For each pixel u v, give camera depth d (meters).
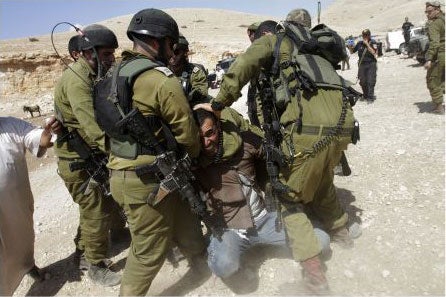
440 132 6.46
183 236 3.67
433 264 3.40
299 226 3.22
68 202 7.02
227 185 3.46
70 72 3.56
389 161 5.50
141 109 2.88
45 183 9.55
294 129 3.12
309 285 3.18
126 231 4.82
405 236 3.81
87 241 3.99
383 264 3.49
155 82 2.81
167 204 3.14
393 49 27.36
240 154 3.52
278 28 3.33
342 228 3.74
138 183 3.01
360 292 3.21
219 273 3.41
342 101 3.19
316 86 3.10
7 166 3.84
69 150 3.85
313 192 3.32
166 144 2.99
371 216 4.22
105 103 2.97
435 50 7.54
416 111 8.39
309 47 3.18
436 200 4.32
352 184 5.00
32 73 38.41
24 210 4.05
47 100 36.62
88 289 4.11
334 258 3.63
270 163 3.23
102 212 3.93
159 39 2.98
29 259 4.28
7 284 4.00
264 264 3.72
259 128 3.81
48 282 4.38
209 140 3.31
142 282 3.29
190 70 4.20
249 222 3.46
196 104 3.47
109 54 3.62
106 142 3.39
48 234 5.75
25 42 54.38
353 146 6.36
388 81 14.27
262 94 3.29
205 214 3.18
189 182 3.11
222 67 26.14
